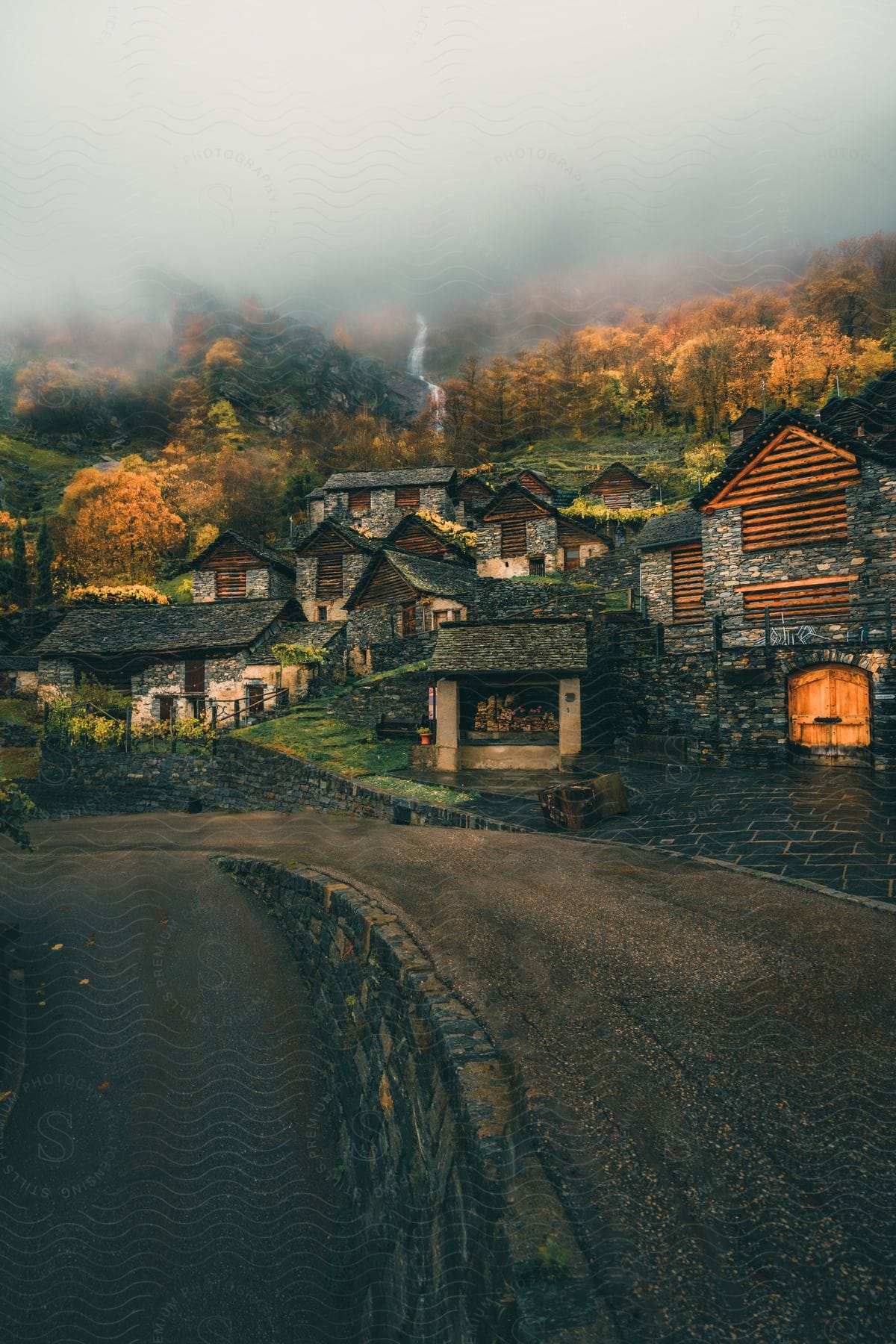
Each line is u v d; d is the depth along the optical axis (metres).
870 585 14.89
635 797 12.20
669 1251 2.54
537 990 5.06
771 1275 2.39
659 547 22.78
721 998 4.64
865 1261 2.42
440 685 16.73
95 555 42.72
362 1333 4.39
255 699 24.44
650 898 7.01
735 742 14.19
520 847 9.83
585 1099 3.58
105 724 22.08
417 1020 5.17
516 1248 2.63
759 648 13.94
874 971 4.88
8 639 34.19
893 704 12.36
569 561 32.34
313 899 9.01
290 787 16.77
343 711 21.36
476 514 37.06
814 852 8.30
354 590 28.38
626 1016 4.50
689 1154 3.08
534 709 19.72
